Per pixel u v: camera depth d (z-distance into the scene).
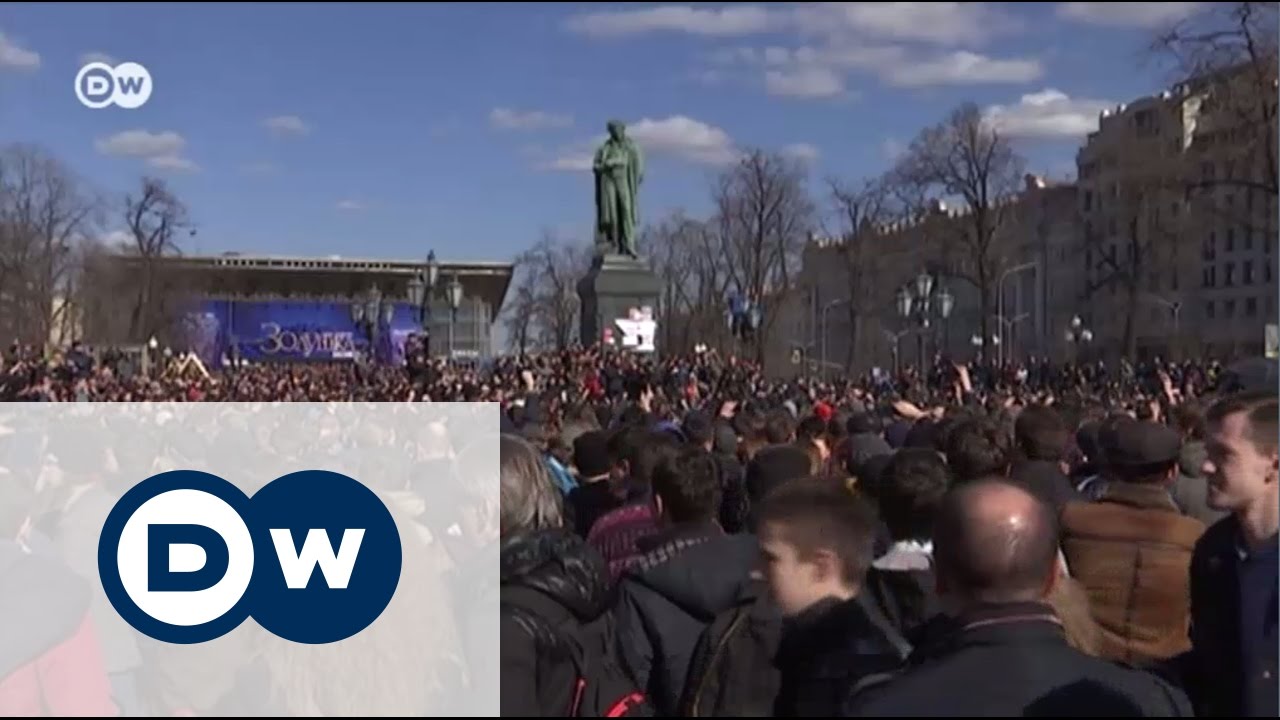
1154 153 78.38
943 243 81.50
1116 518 6.29
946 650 4.28
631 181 56.41
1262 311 104.44
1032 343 127.88
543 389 32.28
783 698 4.80
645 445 7.73
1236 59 43.25
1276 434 4.96
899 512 5.71
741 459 11.66
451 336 51.22
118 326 94.50
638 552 6.00
